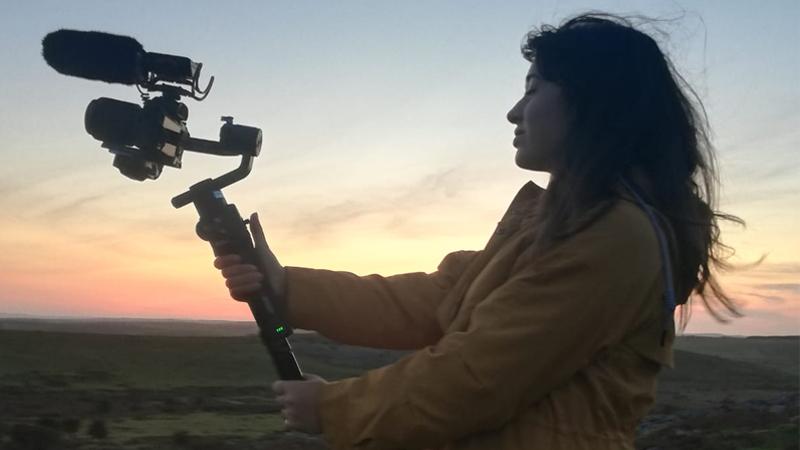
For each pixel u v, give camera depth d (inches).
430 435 77.7
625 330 81.1
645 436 1702.8
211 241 92.4
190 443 1413.6
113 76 92.5
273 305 91.0
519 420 80.3
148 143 89.4
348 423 80.1
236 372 3353.8
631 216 81.1
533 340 77.9
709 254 95.1
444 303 95.7
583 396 80.4
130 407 2166.6
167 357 3535.9
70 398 2357.3
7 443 1364.4
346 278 106.0
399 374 79.7
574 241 80.0
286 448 1373.0
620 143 85.9
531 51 96.3
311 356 3075.8
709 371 4288.9
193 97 94.8
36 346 3491.6
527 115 91.3
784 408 2204.7
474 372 77.2
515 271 84.5
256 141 94.5
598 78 87.5
